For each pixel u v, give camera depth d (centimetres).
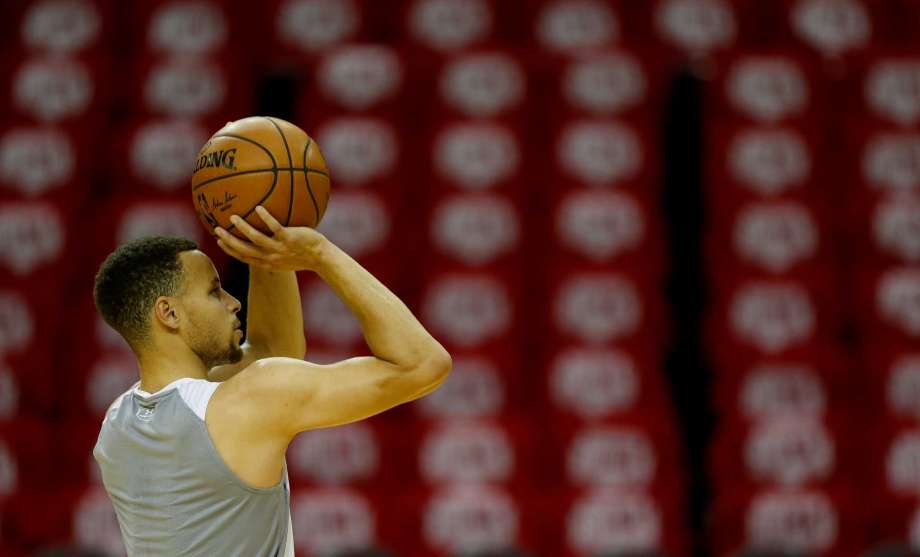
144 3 3328
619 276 2789
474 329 2744
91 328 2769
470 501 2481
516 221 2881
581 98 3033
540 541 2473
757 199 2891
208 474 977
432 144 2989
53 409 2684
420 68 3089
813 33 3259
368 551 2119
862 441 2577
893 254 2861
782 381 2667
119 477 1021
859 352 2738
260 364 997
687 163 3167
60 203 2903
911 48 3184
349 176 2952
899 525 2470
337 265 982
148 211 2883
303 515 2486
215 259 2877
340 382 970
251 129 1021
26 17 3319
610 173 2947
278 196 1004
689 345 2950
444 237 2872
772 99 3022
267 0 3334
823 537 2481
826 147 3002
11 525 2464
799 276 2791
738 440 2577
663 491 2508
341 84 3073
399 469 2567
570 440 2572
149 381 1032
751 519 2494
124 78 3209
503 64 3073
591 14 3303
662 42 3256
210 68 3127
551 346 2731
